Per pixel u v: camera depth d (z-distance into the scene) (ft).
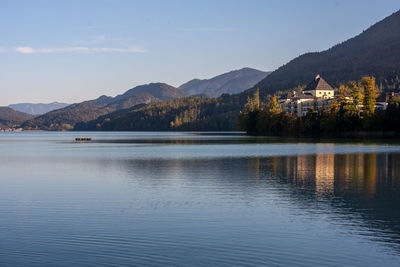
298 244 91.15
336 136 648.79
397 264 79.36
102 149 453.17
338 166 241.14
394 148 398.42
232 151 382.83
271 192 155.43
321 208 126.82
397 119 571.28
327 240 93.97
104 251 87.15
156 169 235.40
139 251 87.04
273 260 81.61
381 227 104.63
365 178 191.21
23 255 84.89
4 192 161.07
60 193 157.48
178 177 199.62
